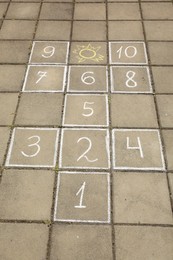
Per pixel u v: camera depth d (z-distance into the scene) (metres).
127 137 2.79
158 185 2.48
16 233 2.25
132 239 2.21
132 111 2.99
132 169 2.58
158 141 2.76
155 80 3.28
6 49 3.66
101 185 2.48
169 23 3.99
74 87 3.22
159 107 3.03
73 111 2.99
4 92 3.18
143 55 3.57
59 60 3.52
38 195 2.43
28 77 3.33
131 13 4.15
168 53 3.59
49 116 2.96
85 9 4.22
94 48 3.66
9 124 2.90
